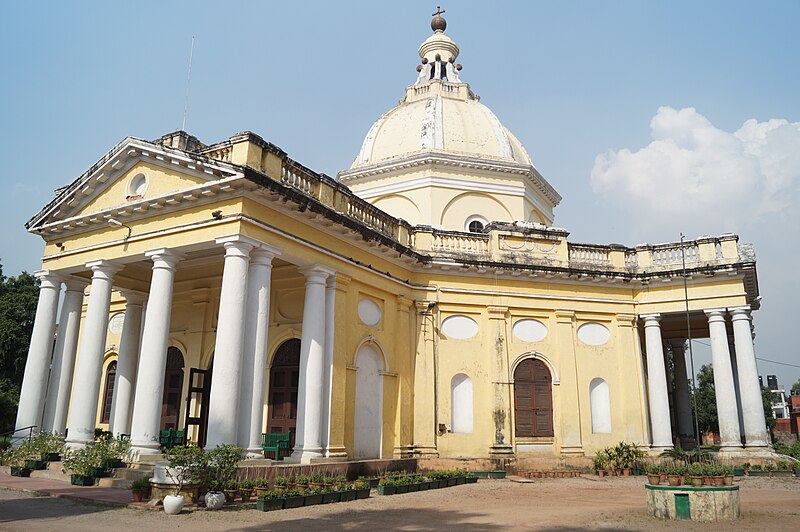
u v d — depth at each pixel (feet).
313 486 38.40
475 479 52.80
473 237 65.51
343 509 35.12
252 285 43.27
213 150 45.24
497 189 75.00
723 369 61.46
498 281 64.54
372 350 56.39
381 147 79.36
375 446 54.80
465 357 62.34
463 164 73.87
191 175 45.78
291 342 55.47
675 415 81.56
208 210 44.14
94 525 28.40
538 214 81.51
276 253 44.96
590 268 66.49
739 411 73.10
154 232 46.52
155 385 43.14
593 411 64.64
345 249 52.90
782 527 29.78
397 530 28.60
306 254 48.08
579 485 50.60
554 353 64.64
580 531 28.71
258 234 43.60
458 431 60.59
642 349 69.56
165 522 29.71
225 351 40.16
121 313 69.67
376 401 55.88
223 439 38.75
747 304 61.98
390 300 59.11
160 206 46.19
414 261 61.26
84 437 47.29
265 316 43.24
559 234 67.31
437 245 64.28
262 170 44.14
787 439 142.92
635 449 60.80
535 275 64.85
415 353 60.85
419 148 75.87
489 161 74.54
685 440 78.95
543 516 33.19
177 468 34.81
